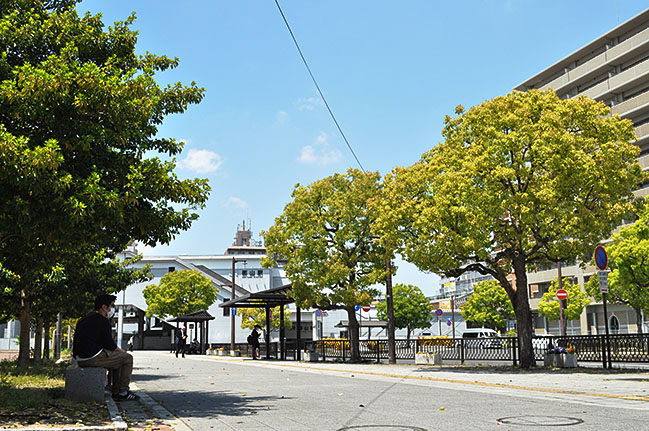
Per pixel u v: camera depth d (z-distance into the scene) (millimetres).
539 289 65062
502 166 19281
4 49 10281
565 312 51594
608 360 18766
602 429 6684
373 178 29594
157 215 10781
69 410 8602
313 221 29312
